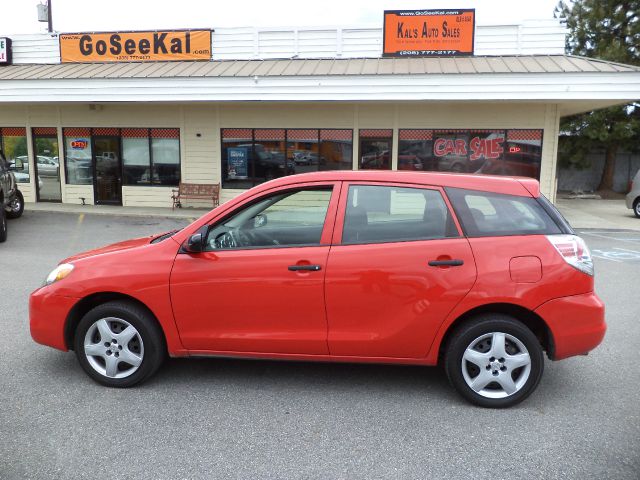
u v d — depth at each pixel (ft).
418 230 12.33
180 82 48.06
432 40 52.75
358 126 52.75
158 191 56.75
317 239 12.54
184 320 12.81
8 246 34.35
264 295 12.45
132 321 12.94
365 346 12.35
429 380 13.84
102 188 57.82
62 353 15.60
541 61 49.42
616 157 76.54
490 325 11.97
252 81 47.14
